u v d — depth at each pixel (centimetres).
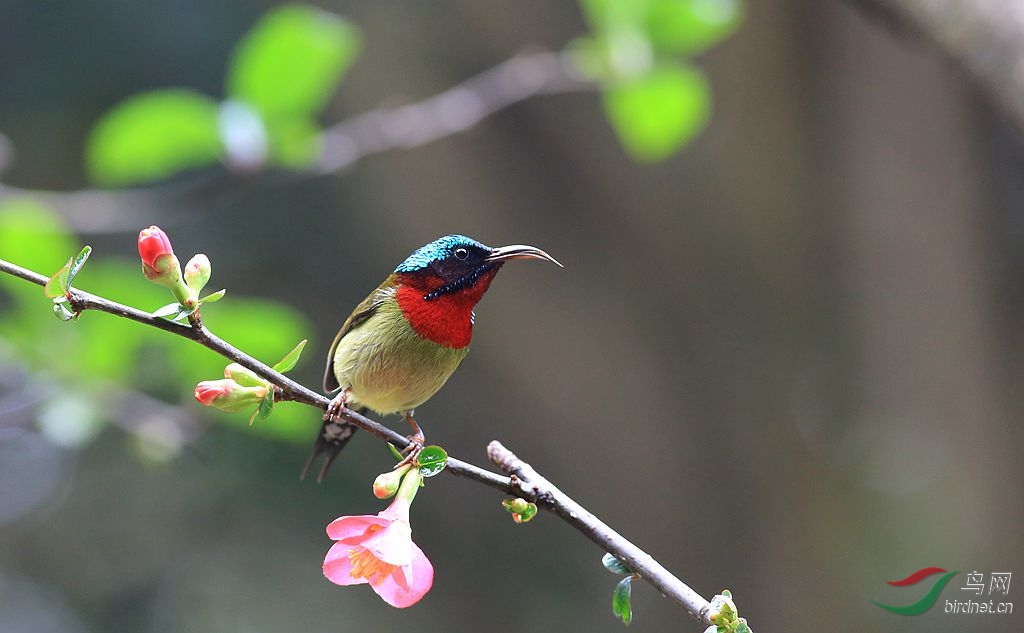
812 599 1436
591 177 1353
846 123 1282
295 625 1419
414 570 338
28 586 1393
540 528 1573
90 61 1298
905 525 1421
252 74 581
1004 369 1341
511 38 1282
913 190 1295
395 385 557
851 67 1257
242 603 1417
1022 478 1352
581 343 1422
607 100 622
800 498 1427
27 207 566
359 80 1288
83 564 1417
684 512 1487
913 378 1371
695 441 1455
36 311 605
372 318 557
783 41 1237
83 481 1441
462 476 357
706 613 334
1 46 1282
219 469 1430
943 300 1327
